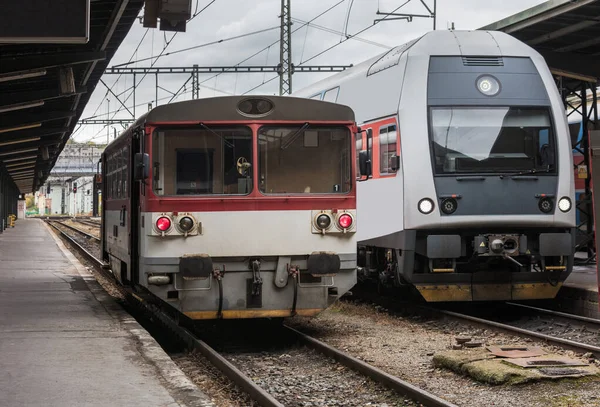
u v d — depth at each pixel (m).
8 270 19.92
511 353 8.58
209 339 10.85
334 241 10.19
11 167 51.34
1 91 22.19
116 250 13.63
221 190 10.04
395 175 12.58
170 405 6.06
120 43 19.94
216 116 10.06
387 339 10.62
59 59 18.42
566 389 7.32
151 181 9.91
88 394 6.40
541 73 12.70
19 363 7.70
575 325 11.71
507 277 12.55
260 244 10.00
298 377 8.26
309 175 10.20
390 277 13.63
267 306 10.12
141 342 8.92
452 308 14.45
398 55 13.16
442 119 12.25
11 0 11.02
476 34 12.98
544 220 12.24
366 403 7.09
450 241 12.09
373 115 13.62
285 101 10.20
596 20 15.62
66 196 141.00
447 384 7.74
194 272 9.72
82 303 12.73
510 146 12.33
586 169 19.41
